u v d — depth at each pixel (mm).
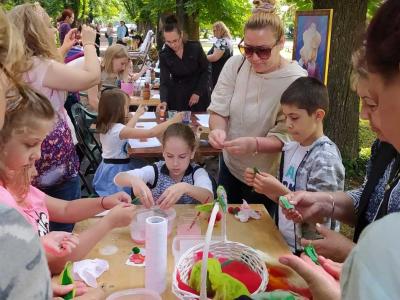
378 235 523
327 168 1875
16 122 1330
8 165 1386
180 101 4410
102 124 3170
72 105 3867
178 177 2213
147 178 2188
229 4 8320
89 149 3986
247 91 2322
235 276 1294
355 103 4691
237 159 2420
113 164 3184
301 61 3379
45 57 1988
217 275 1197
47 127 1405
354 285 517
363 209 1447
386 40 585
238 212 1881
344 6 4328
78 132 3758
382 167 1394
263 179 1797
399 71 582
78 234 1545
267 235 1699
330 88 4629
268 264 1407
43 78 1954
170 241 1636
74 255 1445
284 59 2332
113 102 3168
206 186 2094
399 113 601
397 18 580
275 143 2178
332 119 4715
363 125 6645
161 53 4379
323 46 3002
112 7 27375
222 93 2434
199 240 1586
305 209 1633
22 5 1982
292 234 1948
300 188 1965
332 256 1414
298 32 3412
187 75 4340
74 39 2797
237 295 1148
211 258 1293
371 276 501
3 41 725
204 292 1087
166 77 4371
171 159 2145
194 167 2277
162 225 1251
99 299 1223
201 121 3793
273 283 1302
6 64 737
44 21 1980
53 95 2043
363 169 4801
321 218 1651
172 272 1410
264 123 2293
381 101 622
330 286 996
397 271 487
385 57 586
